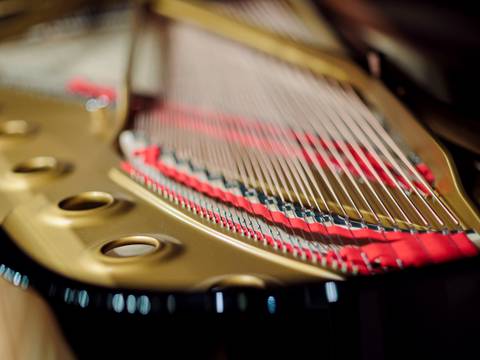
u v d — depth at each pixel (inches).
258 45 43.7
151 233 30.0
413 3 46.9
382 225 29.9
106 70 45.7
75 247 29.4
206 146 36.6
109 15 52.6
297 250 28.7
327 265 27.7
